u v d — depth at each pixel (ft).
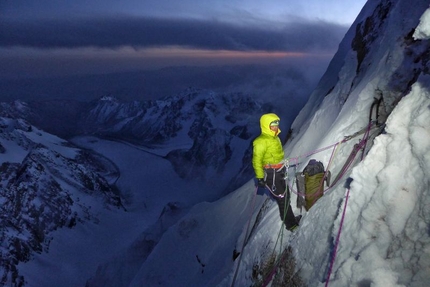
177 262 51.24
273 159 20.97
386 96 23.02
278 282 20.15
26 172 501.56
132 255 80.28
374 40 35.83
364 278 11.98
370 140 20.84
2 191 452.76
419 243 11.02
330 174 22.27
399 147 13.29
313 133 38.32
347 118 25.76
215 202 59.57
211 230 51.65
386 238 12.20
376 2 41.27
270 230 24.77
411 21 25.76
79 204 501.15
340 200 17.78
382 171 13.19
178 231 57.06
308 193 21.52
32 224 421.59
